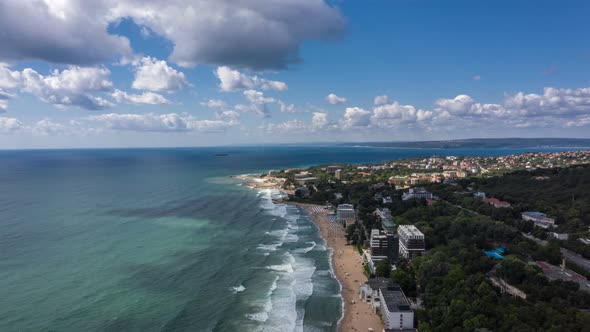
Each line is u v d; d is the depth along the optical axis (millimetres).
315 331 136750
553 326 117188
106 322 135625
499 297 145625
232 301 156875
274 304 155625
